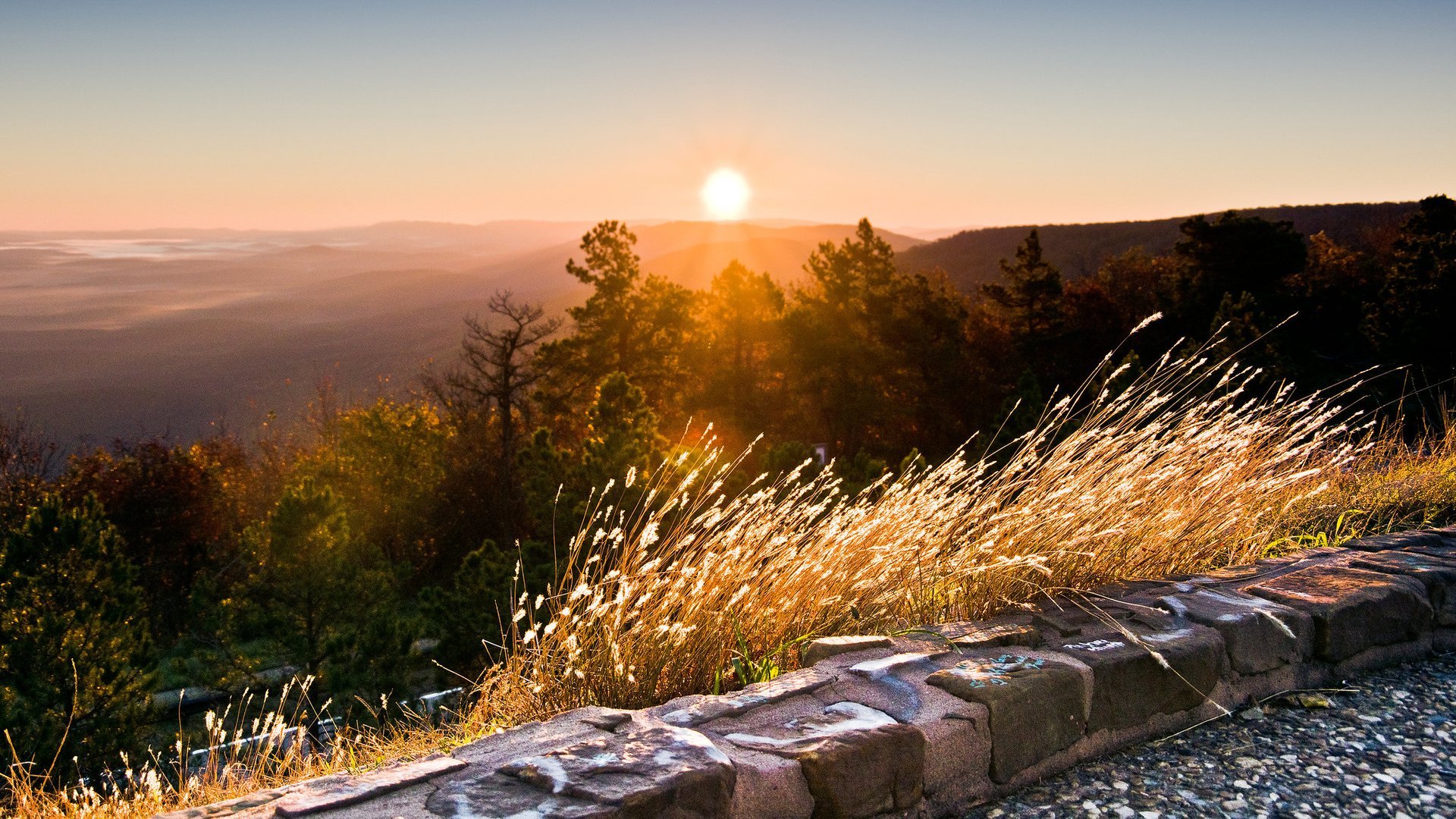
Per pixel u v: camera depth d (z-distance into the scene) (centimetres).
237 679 1369
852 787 198
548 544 1153
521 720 307
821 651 278
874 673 249
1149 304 4325
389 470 3241
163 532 2959
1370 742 244
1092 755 243
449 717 380
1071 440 403
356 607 1419
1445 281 2789
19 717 970
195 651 1427
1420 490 481
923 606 338
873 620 338
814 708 228
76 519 1167
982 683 232
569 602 321
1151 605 301
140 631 1158
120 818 306
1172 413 407
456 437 3412
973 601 331
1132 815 212
